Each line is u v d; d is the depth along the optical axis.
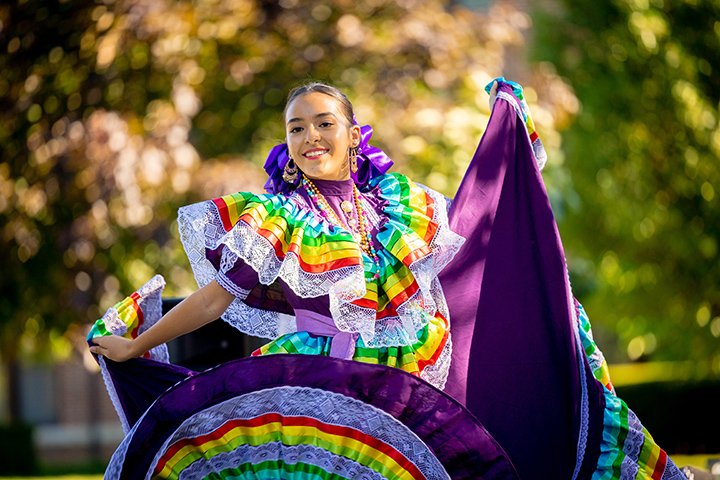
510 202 6.19
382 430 4.99
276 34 13.69
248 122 13.82
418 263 5.50
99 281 12.88
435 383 5.71
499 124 6.28
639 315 17.77
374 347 5.51
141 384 5.73
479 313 6.07
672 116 16.25
